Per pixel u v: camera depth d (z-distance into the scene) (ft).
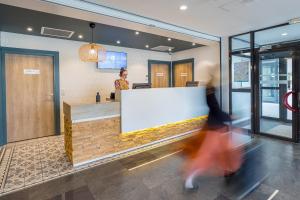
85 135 10.63
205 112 17.28
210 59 19.75
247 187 8.17
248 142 13.76
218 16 12.14
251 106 15.89
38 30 14.08
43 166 10.46
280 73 15.60
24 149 13.19
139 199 7.54
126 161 11.07
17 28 13.57
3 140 14.21
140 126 12.94
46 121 16.35
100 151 11.22
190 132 16.19
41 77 16.02
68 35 15.51
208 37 16.63
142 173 9.62
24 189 8.30
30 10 10.47
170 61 24.45
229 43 17.10
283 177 8.88
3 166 10.48
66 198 7.66
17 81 15.02
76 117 10.30
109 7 10.62
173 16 12.09
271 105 16.99
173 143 14.07
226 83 17.49
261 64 15.65
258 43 15.34
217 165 9.57
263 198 7.40
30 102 15.61
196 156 9.89
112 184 8.64
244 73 16.31
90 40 17.26
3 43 14.19
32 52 15.30
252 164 10.23
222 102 17.79
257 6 10.63
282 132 15.20
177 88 15.19
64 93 17.02
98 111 11.05
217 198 7.51
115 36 16.08
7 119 14.64
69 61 17.15
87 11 10.02
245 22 13.37
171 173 9.55
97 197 7.71
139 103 12.84
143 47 20.76
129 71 20.95
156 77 23.30
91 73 18.38
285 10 11.27
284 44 13.97
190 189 8.14
